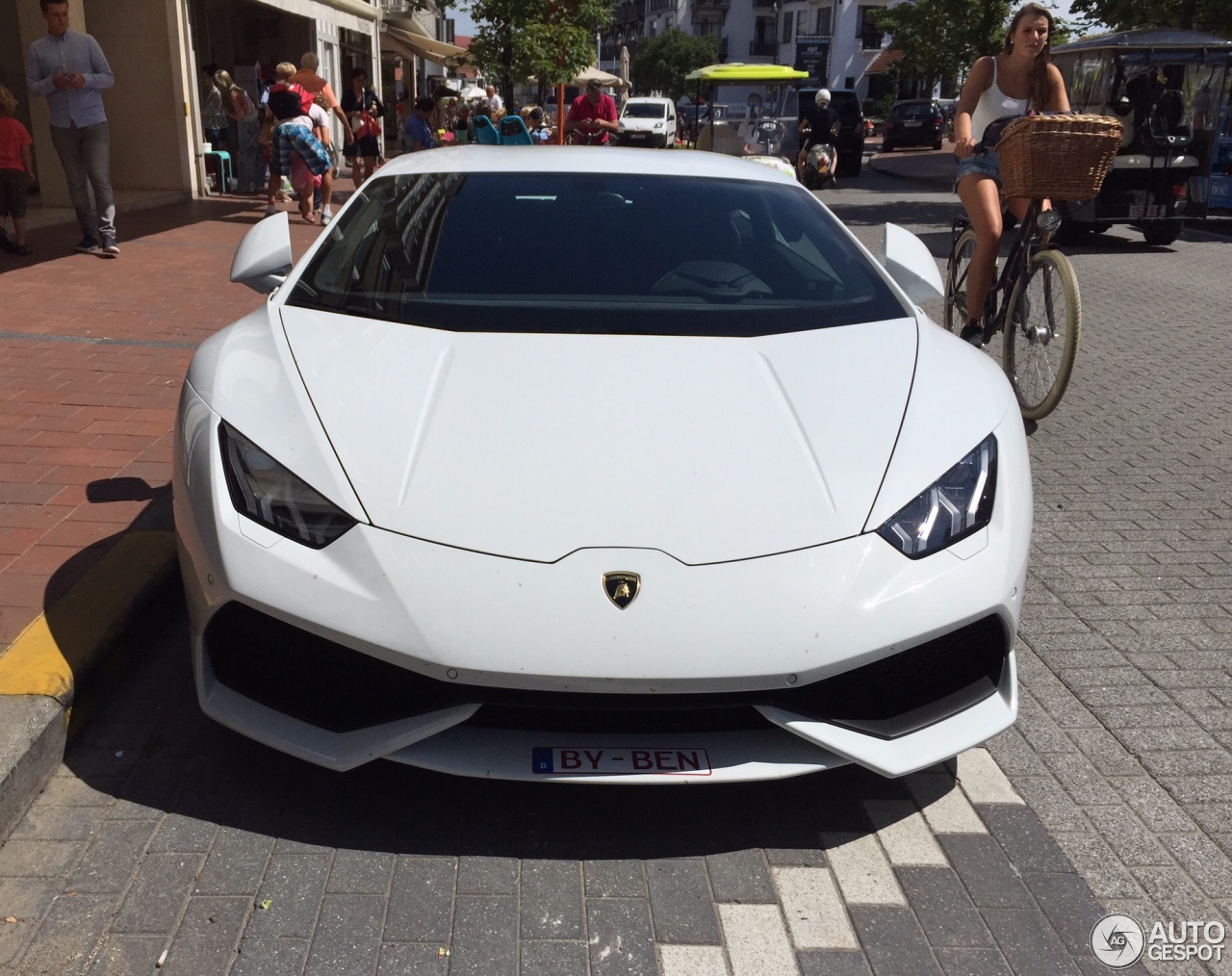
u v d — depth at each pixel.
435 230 3.40
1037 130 4.83
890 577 2.31
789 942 2.14
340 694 2.35
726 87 21.38
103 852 2.30
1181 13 18.31
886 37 71.88
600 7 18.81
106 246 9.22
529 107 22.69
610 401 2.61
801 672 2.21
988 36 33.91
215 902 2.17
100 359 5.80
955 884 2.32
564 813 2.49
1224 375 6.71
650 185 3.71
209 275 8.52
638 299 3.11
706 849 2.39
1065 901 2.28
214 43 17.95
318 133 12.50
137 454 4.38
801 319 3.09
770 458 2.48
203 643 2.41
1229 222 16.95
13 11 12.38
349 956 2.05
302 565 2.28
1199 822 2.54
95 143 8.99
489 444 2.46
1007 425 2.74
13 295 7.38
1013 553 2.47
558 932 2.14
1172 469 4.99
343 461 2.41
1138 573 3.89
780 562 2.28
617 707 2.22
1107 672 3.21
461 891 2.23
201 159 14.91
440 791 2.54
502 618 2.18
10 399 5.04
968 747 2.41
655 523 2.30
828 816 2.53
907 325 3.14
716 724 2.34
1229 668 3.24
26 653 2.77
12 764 2.38
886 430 2.59
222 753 2.67
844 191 21.70
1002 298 5.90
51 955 2.02
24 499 3.89
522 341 2.86
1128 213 12.90
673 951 2.10
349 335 2.88
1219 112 12.88
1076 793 2.64
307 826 2.41
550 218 3.48
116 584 3.16
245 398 2.60
